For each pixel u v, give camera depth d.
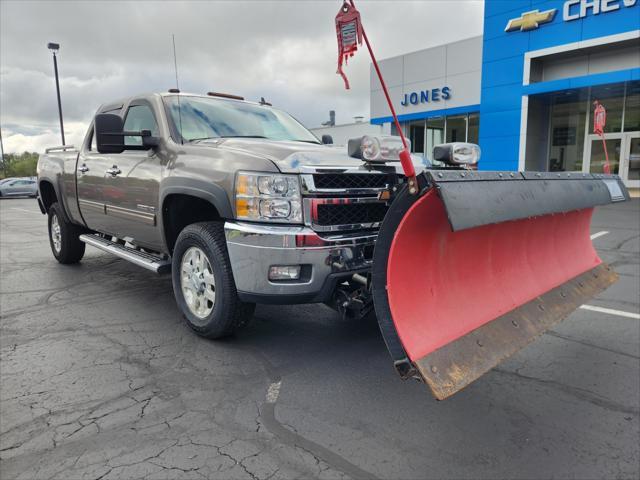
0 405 2.69
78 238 6.41
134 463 2.18
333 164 3.20
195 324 3.69
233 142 3.69
